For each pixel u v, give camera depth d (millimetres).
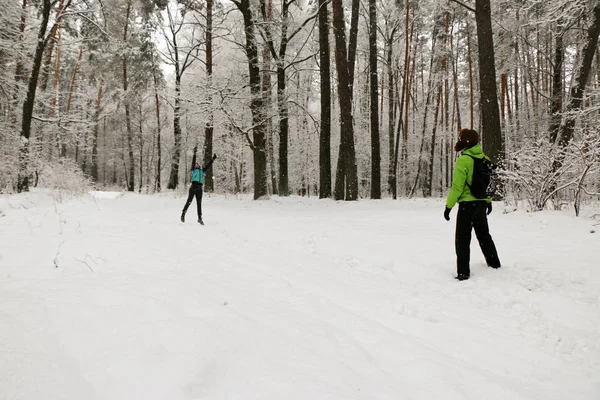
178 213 10148
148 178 27438
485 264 4648
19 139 12953
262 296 3178
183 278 3299
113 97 25719
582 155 6762
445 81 24719
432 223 7773
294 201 13242
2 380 1427
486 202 4316
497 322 3062
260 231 7309
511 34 16219
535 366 2338
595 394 2021
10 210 7566
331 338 2373
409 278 4387
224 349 1895
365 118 25328
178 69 21422
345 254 5457
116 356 1715
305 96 24359
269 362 1869
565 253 4988
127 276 3262
